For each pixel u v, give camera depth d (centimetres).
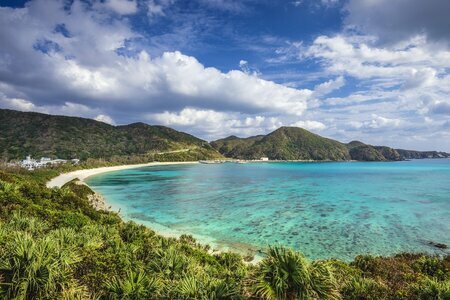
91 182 10169
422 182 10275
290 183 10062
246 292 905
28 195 3344
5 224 1631
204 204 5925
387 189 8331
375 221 4456
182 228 4091
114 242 1758
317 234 3775
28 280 818
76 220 2478
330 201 6278
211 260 2294
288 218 4675
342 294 1203
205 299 877
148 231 3088
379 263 2158
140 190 8081
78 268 1091
